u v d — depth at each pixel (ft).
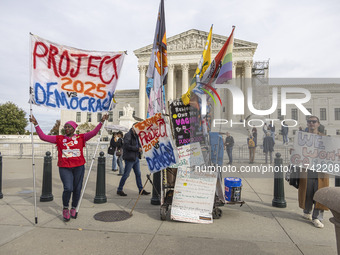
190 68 169.37
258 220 14.30
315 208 13.35
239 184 15.26
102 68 16.08
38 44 14.64
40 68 14.73
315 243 11.28
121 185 20.24
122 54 16.34
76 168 14.52
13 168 37.52
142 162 42.83
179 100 14.87
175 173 15.07
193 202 14.28
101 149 46.44
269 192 21.12
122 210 16.25
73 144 14.34
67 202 13.98
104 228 13.03
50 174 18.98
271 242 11.37
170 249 10.64
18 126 185.37
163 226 13.34
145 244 11.12
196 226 13.34
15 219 14.39
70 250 10.56
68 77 15.49
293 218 14.66
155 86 16.14
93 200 18.84
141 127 15.35
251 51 153.79
